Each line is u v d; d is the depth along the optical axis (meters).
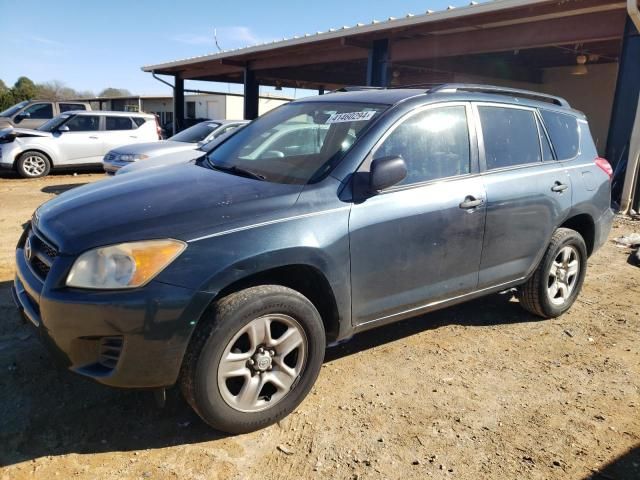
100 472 2.61
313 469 2.68
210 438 2.89
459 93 3.95
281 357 2.96
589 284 5.71
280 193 3.08
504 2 9.45
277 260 2.85
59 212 3.04
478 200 3.74
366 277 3.24
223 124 10.30
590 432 3.06
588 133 4.98
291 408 3.05
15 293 3.13
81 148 13.45
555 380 3.64
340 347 4.04
